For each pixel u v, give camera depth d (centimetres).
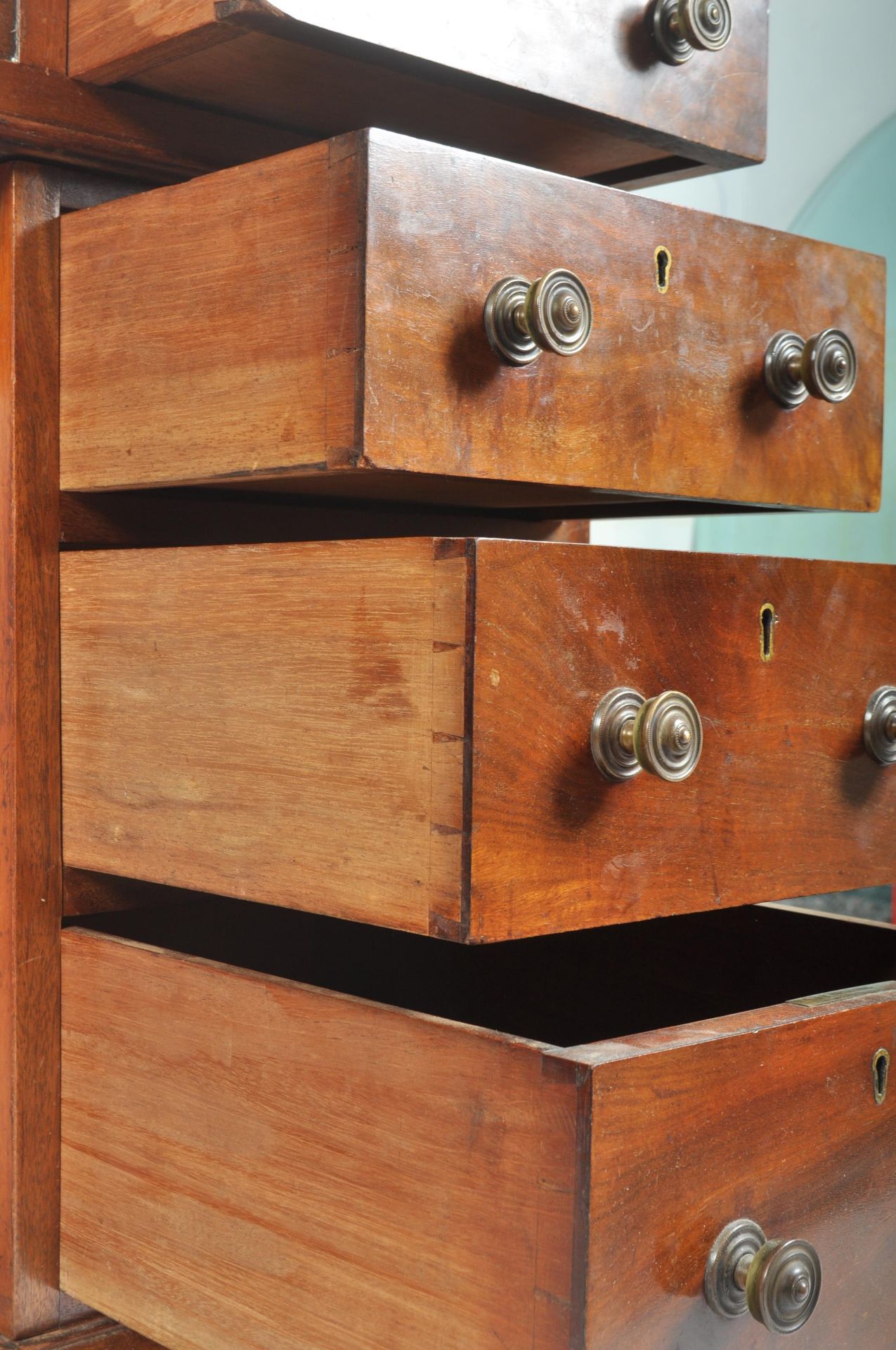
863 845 89
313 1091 74
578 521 128
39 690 90
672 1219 66
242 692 78
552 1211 63
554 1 86
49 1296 91
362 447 69
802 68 166
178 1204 82
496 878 67
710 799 79
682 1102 67
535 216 77
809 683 84
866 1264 79
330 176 70
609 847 73
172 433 81
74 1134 90
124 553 86
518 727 68
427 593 67
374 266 69
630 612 73
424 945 116
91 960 89
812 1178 75
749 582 80
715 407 88
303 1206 75
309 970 111
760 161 100
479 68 82
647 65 91
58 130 85
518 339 75
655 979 108
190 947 105
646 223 83
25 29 84
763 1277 69
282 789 75
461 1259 67
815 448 95
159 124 89
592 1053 64
